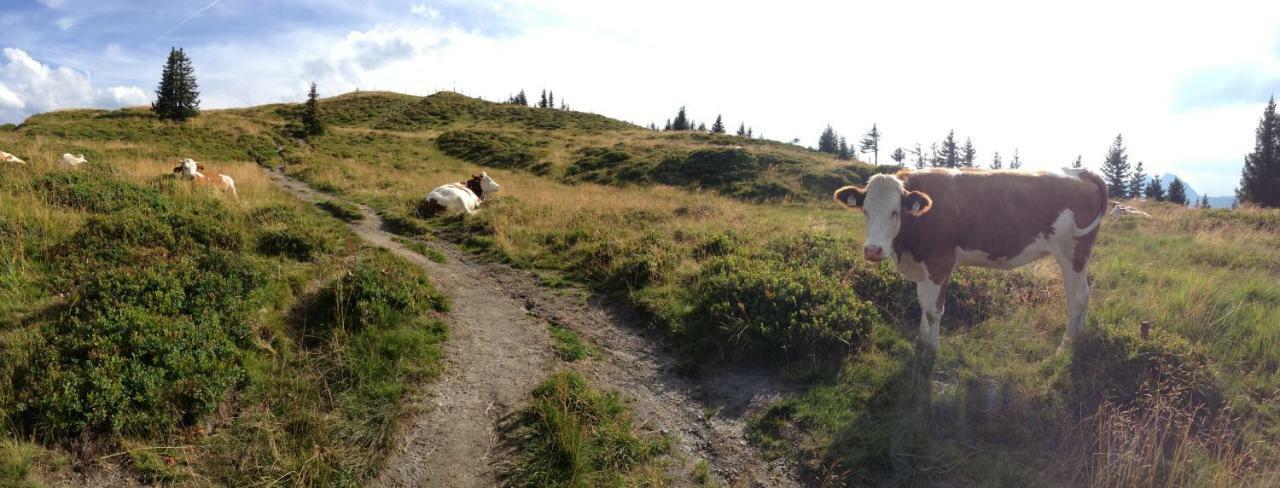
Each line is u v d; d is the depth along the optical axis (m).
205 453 4.78
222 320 6.09
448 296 8.58
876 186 6.19
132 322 5.44
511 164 34.69
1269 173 42.16
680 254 10.11
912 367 6.32
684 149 33.25
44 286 6.40
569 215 13.99
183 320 5.77
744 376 6.48
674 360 7.01
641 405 5.95
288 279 7.71
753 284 7.48
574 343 7.25
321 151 32.53
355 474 4.73
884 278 8.36
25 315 5.77
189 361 5.27
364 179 21.73
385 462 4.92
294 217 11.12
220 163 23.17
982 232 6.47
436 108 65.12
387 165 30.77
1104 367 5.89
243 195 14.51
